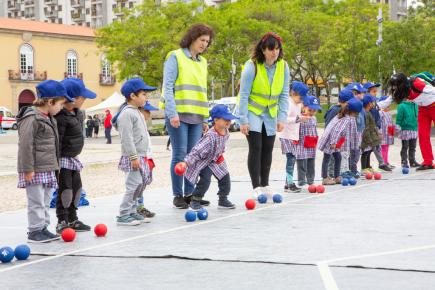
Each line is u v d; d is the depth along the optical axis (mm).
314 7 64000
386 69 40812
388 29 41031
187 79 8852
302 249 5816
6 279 5078
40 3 110438
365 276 4797
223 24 51062
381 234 6453
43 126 6562
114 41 47781
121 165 7547
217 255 5660
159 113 66562
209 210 8555
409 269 4973
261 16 55156
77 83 7188
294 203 9062
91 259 5703
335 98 77375
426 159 13797
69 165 7082
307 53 57156
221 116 8266
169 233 6875
